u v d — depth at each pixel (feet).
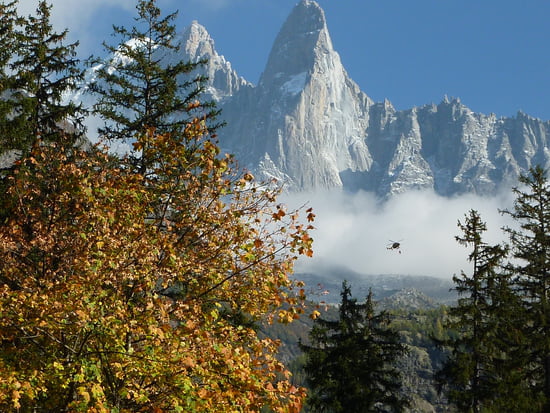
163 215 87.40
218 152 86.53
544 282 226.17
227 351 70.79
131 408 74.84
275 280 78.95
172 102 158.10
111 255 76.74
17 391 65.46
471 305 219.61
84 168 92.02
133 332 73.36
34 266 91.15
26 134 141.59
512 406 209.36
